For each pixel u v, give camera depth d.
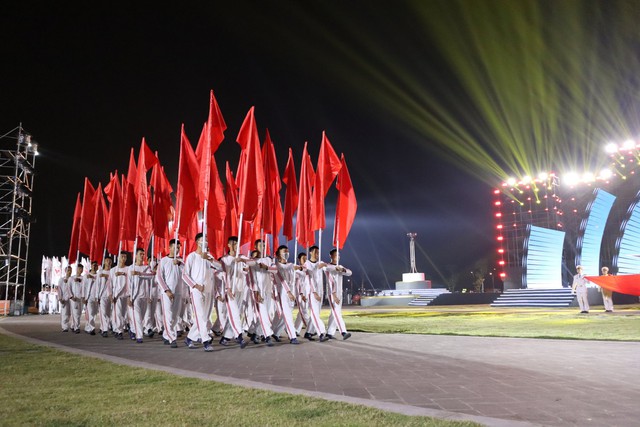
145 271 12.62
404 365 7.11
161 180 13.77
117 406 4.60
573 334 11.20
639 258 33.88
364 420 4.00
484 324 14.98
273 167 12.05
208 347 9.46
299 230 12.45
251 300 11.04
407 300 44.16
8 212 33.81
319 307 11.04
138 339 11.64
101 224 15.42
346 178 12.32
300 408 4.43
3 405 4.68
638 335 10.76
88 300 14.45
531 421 4.12
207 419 4.09
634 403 4.73
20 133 34.03
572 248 37.75
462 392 5.25
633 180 35.88
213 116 11.05
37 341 11.56
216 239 13.56
